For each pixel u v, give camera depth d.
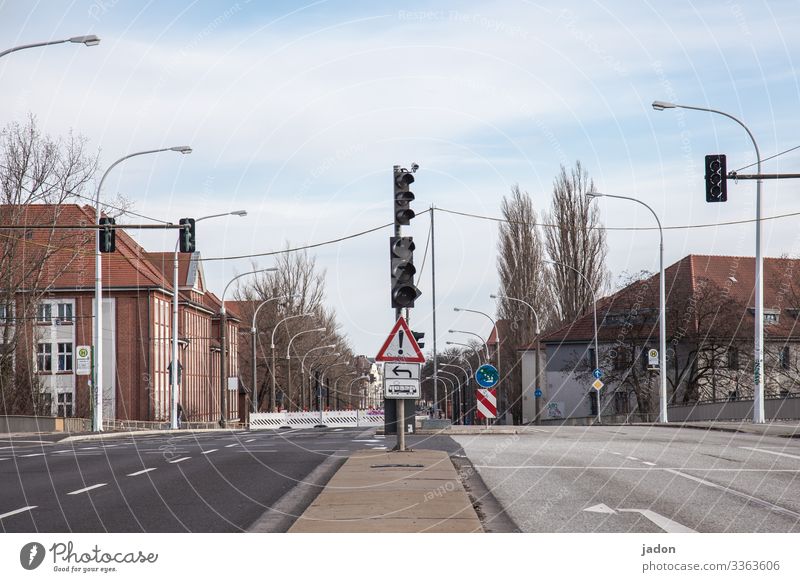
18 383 49.94
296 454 23.36
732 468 17.89
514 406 79.31
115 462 21.45
